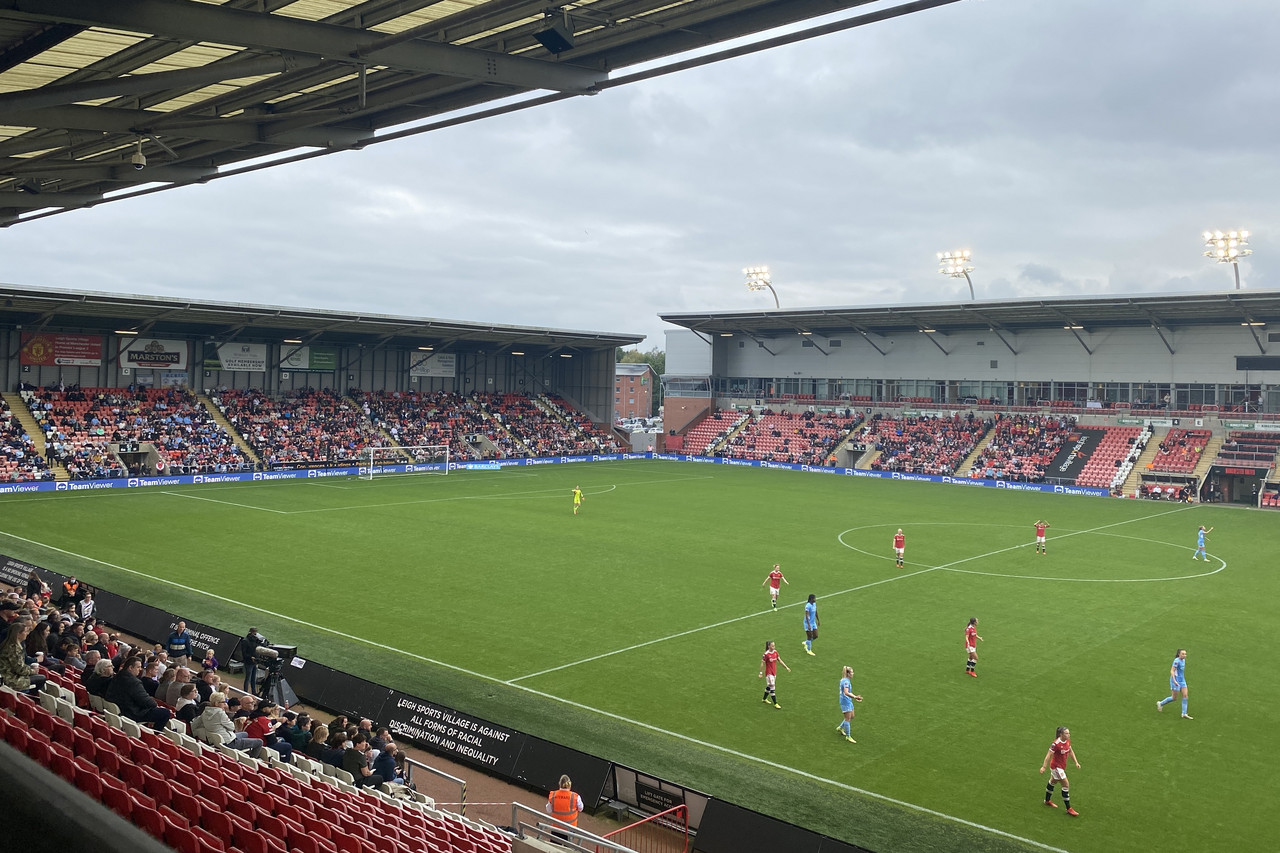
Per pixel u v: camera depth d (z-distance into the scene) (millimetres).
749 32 14953
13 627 14500
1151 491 73375
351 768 15859
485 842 13797
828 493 71875
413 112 20422
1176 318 77438
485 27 15305
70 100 15844
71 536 44469
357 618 31344
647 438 109000
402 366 97500
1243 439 75375
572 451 99062
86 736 10289
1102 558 45125
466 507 59000
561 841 15430
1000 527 55094
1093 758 20641
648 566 41281
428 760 20500
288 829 9320
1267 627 32281
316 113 19766
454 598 34531
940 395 94062
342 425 86125
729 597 35750
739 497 67812
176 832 7098
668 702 24016
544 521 53781
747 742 21391
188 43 16766
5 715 9742
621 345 105000
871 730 22219
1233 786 19250
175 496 60562
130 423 72625
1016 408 88500
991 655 28500
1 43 16344
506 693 24000
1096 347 83812
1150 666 27609
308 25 14883
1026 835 17000
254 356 85312
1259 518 62000
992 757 20688
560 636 29891
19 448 64500
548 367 111625
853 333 99125
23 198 26922
